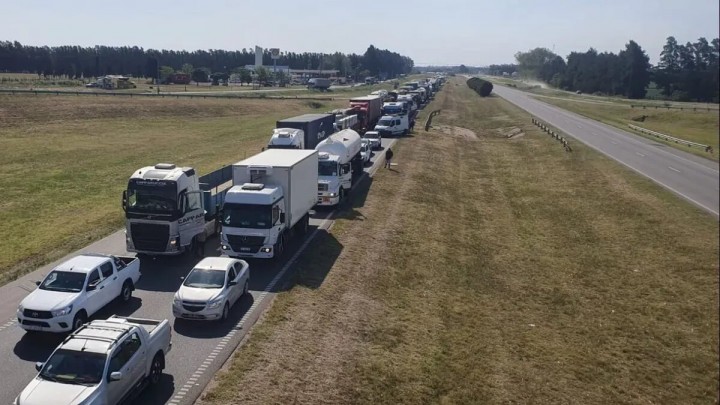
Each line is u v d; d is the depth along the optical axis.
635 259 30.34
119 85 125.12
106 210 33.44
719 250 30.34
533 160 59.91
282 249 26.12
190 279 19.59
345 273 24.52
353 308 21.16
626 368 19.50
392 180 44.66
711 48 70.12
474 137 79.31
